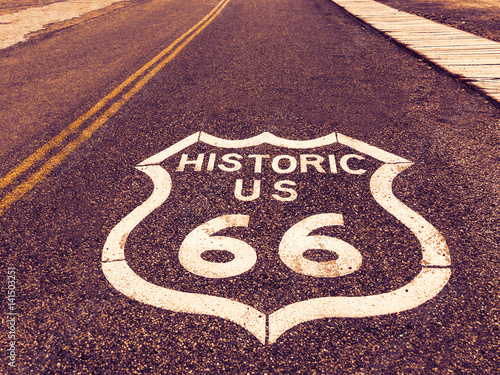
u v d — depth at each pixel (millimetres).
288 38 7422
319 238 2365
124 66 6281
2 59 7102
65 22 10539
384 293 1980
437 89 4625
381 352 1702
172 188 2963
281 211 2629
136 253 2338
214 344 1772
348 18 9047
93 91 5227
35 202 2906
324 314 1888
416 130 3650
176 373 1658
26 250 2424
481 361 1644
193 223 2566
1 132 4160
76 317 1946
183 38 7965
